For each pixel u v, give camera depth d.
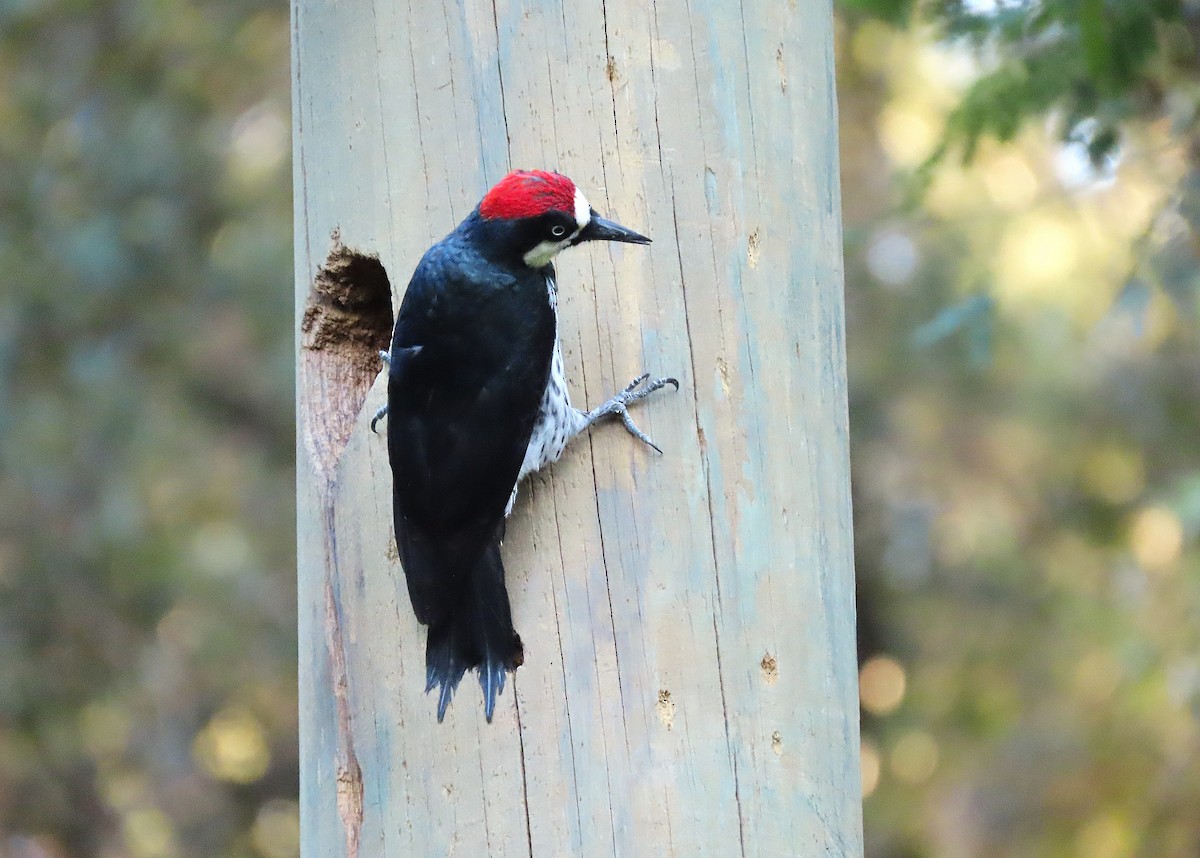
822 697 7.37
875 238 15.69
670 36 7.47
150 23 19.75
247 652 19.66
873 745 20.39
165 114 19.73
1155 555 18.16
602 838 6.92
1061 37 11.30
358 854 7.36
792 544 7.35
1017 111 11.44
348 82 7.85
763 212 7.49
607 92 7.44
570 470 7.21
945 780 19.30
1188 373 18.42
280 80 20.66
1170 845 16.16
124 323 19.38
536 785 6.98
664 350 7.30
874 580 20.97
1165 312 14.49
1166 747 16.86
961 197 15.84
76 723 18.98
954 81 17.66
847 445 7.89
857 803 7.56
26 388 18.84
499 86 7.52
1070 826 17.53
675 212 7.39
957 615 20.39
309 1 8.05
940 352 19.16
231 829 19.70
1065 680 18.94
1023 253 17.55
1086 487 19.05
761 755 7.08
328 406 8.14
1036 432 19.80
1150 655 15.74
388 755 7.29
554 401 7.04
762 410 7.33
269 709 20.09
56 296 18.84
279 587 20.02
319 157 7.97
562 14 7.47
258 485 20.02
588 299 7.34
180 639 19.70
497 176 7.49
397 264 7.65
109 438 19.02
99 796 19.19
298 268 8.18
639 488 7.19
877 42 19.48
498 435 6.90
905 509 20.78
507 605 7.00
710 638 7.11
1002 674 19.78
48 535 18.78
